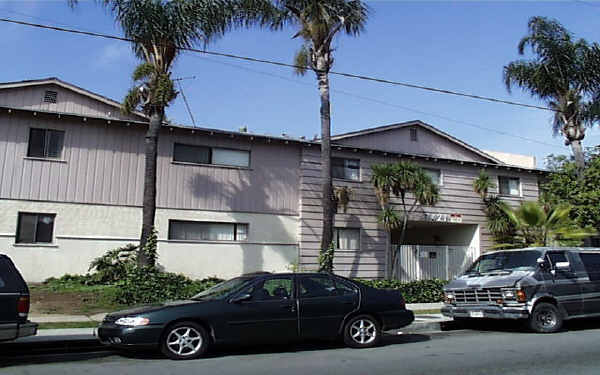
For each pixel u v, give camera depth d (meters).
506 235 24.69
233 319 9.19
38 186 18.41
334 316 9.93
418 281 19.59
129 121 19.48
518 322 13.69
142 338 8.70
